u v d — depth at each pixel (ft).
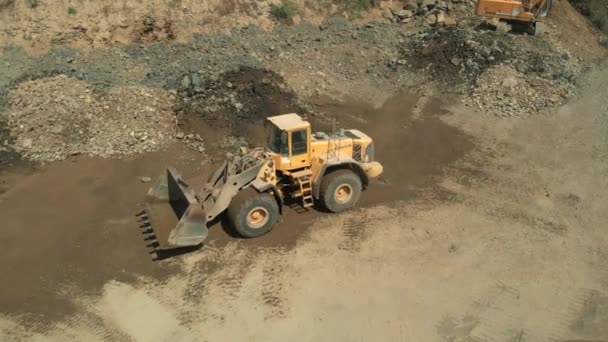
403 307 31.30
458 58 63.46
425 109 57.77
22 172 45.32
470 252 35.96
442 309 31.17
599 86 61.46
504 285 33.04
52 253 35.94
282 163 37.86
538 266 34.68
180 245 34.50
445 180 45.01
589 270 34.30
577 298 31.99
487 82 60.08
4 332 29.81
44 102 49.60
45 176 44.86
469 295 32.22
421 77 62.80
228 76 55.67
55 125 48.65
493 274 33.96
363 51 66.85
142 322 30.45
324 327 29.94
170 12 63.41
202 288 32.89
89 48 58.75
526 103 57.52
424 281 33.32
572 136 52.06
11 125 48.32
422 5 73.46
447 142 51.31
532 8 68.18
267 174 37.35
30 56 55.93
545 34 69.21
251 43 64.90
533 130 53.42
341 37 69.36
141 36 61.52
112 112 50.42
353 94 60.29
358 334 29.45
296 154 38.04
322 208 40.78
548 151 49.60
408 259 35.27
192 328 30.01
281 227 38.50
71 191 42.86
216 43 63.31
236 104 52.85
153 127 50.08
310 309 31.19
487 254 35.78
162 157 47.62
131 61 58.18
